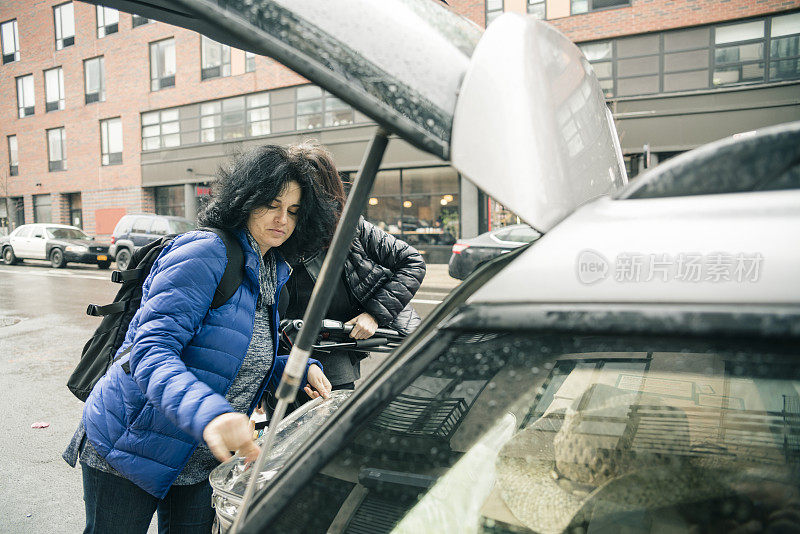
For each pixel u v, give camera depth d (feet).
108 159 82.74
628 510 2.97
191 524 5.47
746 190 2.11
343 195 6.32
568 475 3.08
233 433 3.68
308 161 5.35
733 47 44.65
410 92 2.46
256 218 5.09
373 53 2.49
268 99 66.54
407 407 2.64
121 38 78.18
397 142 57.21
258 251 5.21
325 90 2.52
